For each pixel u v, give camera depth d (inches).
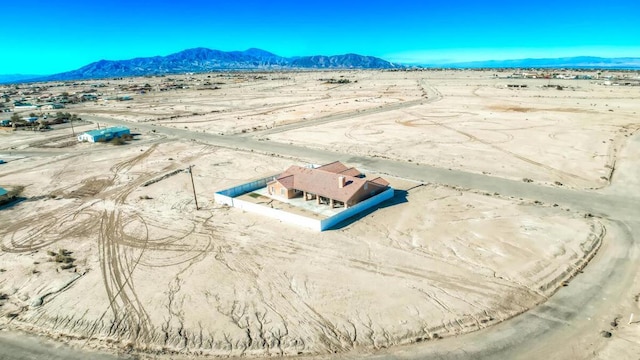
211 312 1065.5
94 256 1387.8
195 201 1855.3
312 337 967.0
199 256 1359.5
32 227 1643.7
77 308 1103.6
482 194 1851.6
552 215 1604.3
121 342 976.9
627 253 1302.9
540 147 2630.4
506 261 1269.7
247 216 1672.0
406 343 941.8
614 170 2153.1
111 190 2078.0
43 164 2605.8
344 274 1220.5
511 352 904.9
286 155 2674.7
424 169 2272.4
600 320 997.2
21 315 1089.4
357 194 1690.5
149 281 1220.5
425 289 1135.0
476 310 1042.7
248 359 912.9
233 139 3223.4
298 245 1408.7
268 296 1127.0
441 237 1437.0
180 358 923.4
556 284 1147.9
